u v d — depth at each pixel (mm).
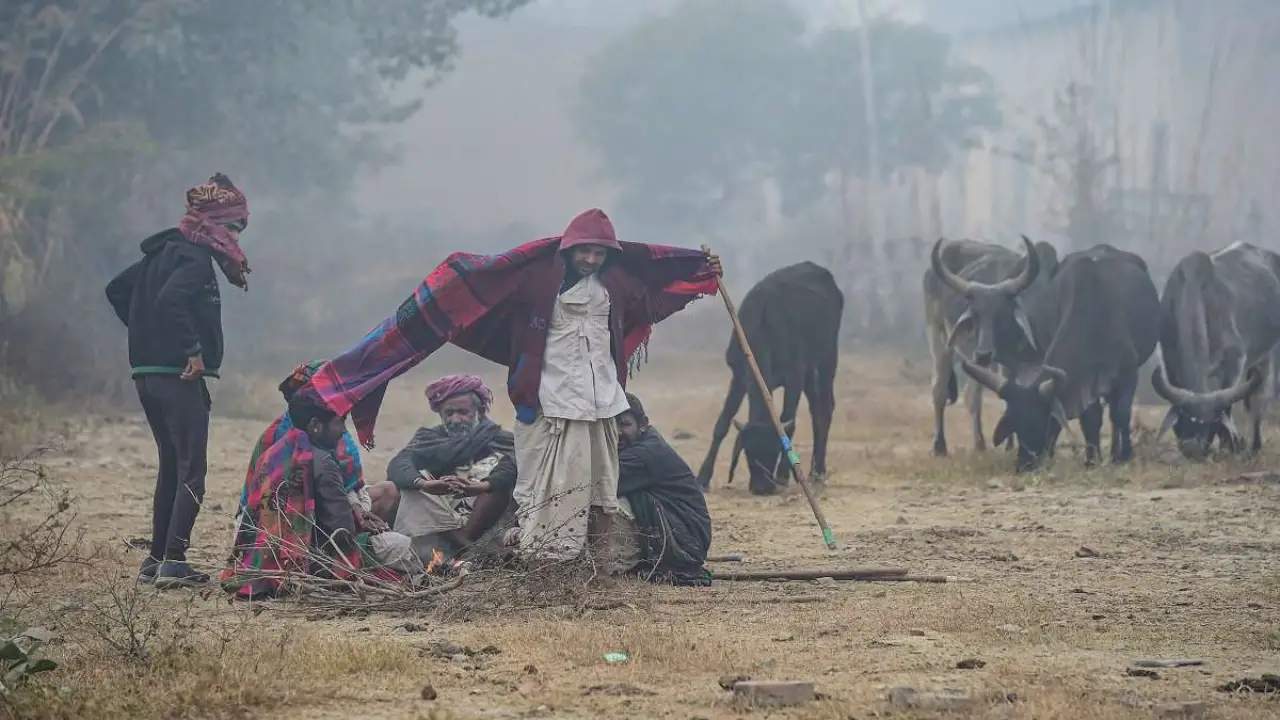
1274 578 19094
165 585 18312
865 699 12305
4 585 18031
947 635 15281
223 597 17797
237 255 19297
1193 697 12508
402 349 18094
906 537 23484
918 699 12070
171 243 19062
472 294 17969
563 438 17766
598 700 12469
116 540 22406
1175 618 16297
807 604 17375
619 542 18906
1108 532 23906
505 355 18625
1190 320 37500
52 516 17781
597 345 18078
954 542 22969
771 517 26609
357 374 17984
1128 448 35594
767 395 19844
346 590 17484
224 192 19328
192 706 12156
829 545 19547
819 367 32156
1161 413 50688
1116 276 36375
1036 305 37562
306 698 12500
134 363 18969
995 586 18750
